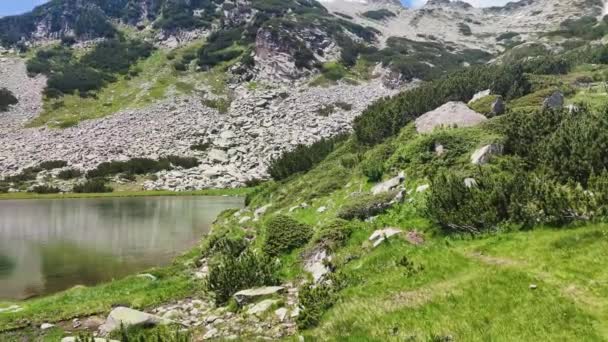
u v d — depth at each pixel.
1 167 88.19
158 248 34.78
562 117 21.27
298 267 19.75
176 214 53.88
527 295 10.93
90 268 28.78
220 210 57.22
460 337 9.93
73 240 37.88
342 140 49.28
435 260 14.83
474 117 28.72
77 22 181.12
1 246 35.62
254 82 133.38
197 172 87.56
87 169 88.38
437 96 38.25
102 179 83.81
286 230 22.33
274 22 150.88
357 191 26.61
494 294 11.38
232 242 26.14
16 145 97.81
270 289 17.14
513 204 16.03
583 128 18.02
